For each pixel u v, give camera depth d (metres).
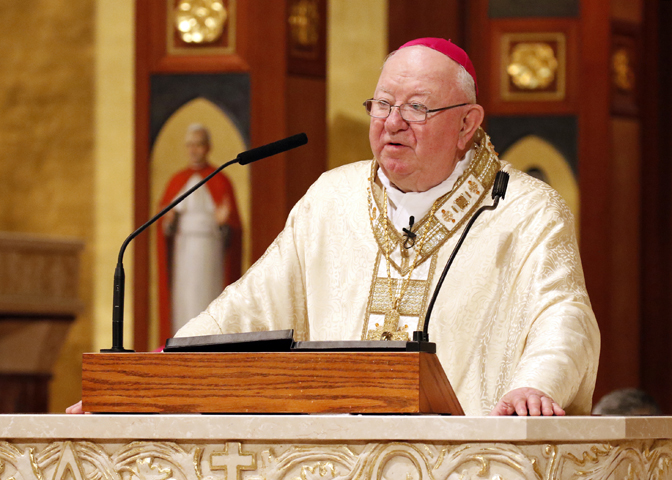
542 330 9.14
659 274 34.34
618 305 33.97
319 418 6.58
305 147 31.39
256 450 6.70
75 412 8.37
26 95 36.34
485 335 10.16
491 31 33.56
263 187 30.80
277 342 7.21
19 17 36.59
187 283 30.92
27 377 31.45
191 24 31.34
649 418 7.13
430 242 10.81
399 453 6.53
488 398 9.88
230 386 7.16
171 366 7.31
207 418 6.73
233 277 30.86
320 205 11.65
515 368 9.65
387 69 10.60
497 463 6.44
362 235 11.21
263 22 30.83
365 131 34.38
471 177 11.00
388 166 10.62
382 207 11.23
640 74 34.56
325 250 11.34
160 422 6.79
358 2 34.53
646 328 34.31
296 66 31.33
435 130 10.34
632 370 34.03
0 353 31.19
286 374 7.06
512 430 6.38
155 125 31.38
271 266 11.43
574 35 33.28
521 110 33.31
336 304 11.05
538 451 6.48
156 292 31.11
